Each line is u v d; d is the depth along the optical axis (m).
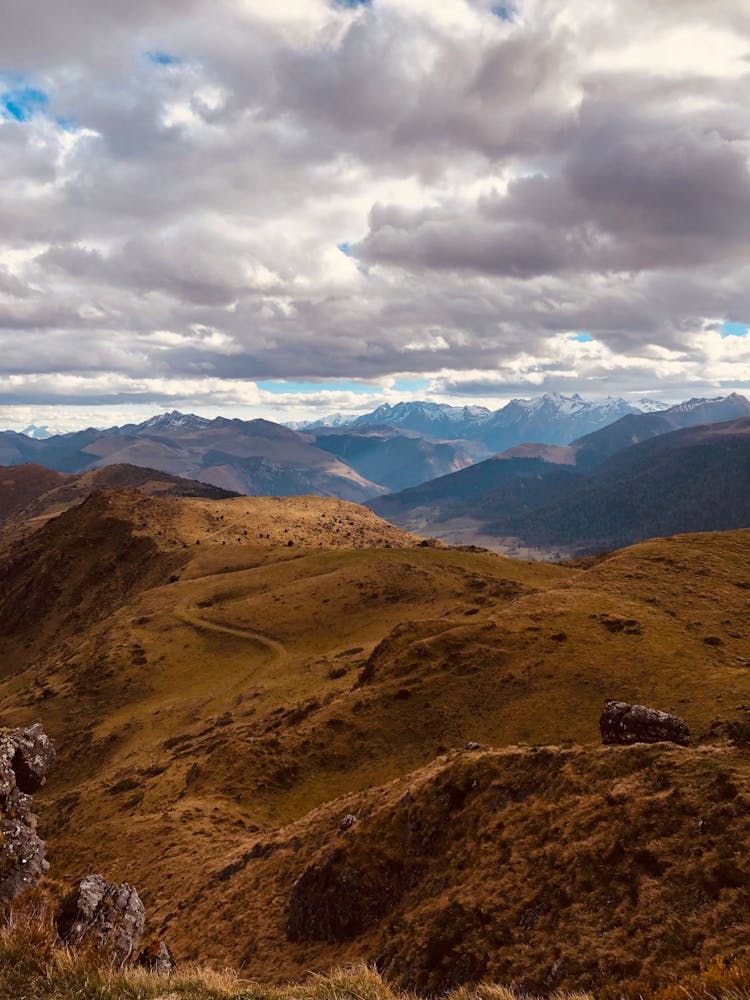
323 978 14.05
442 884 27.94
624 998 15.87
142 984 12.56
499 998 14.35
